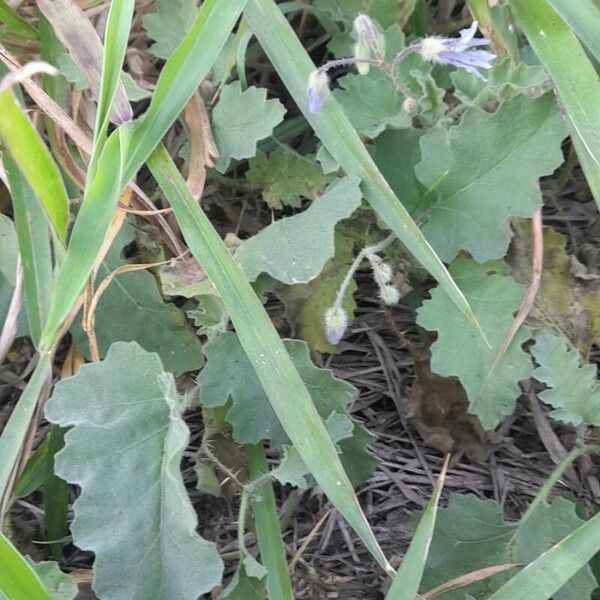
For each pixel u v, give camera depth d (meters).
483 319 0.37
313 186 0.42
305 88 0.35
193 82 0.32
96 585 0.28
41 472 0.37
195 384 0.39
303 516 0.40
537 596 0.28
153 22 0.40
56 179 0.30
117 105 0.32
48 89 0.39
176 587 0.28
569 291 0.40
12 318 0.35
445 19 0.50
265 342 0.30
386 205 0.33
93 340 0.34
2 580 0.25
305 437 0.29
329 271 0.40
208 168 0.43
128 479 0.29
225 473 0.36
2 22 0.40
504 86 0.37
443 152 0.36
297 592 0.38
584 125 0.32
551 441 0.41
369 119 0.40
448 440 0.42
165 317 0.38
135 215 0.39
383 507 0.41
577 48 0.33
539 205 0.36
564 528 0.33
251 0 0.35
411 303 0.43
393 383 0.44
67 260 0.29
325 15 0.47
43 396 0.35
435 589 0.32
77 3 0.41
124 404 0.30
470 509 0.35
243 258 0.34
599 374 0.43
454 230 0.37
